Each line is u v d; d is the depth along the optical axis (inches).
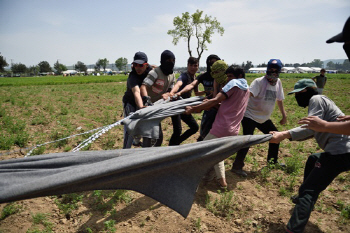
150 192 107.3
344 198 158.7
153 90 177.8
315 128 106.6
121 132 291.6
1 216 137.4
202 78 182.7
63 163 105.8
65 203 150.7
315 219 138.8
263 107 183.8
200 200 154.3
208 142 112.6
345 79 1910.7
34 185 89.6
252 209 146.7
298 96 129.5
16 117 350.3
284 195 161.8
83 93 729.6
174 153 105.0
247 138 116.7
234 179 180.7
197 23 1581.0
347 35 73.3
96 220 135.6
